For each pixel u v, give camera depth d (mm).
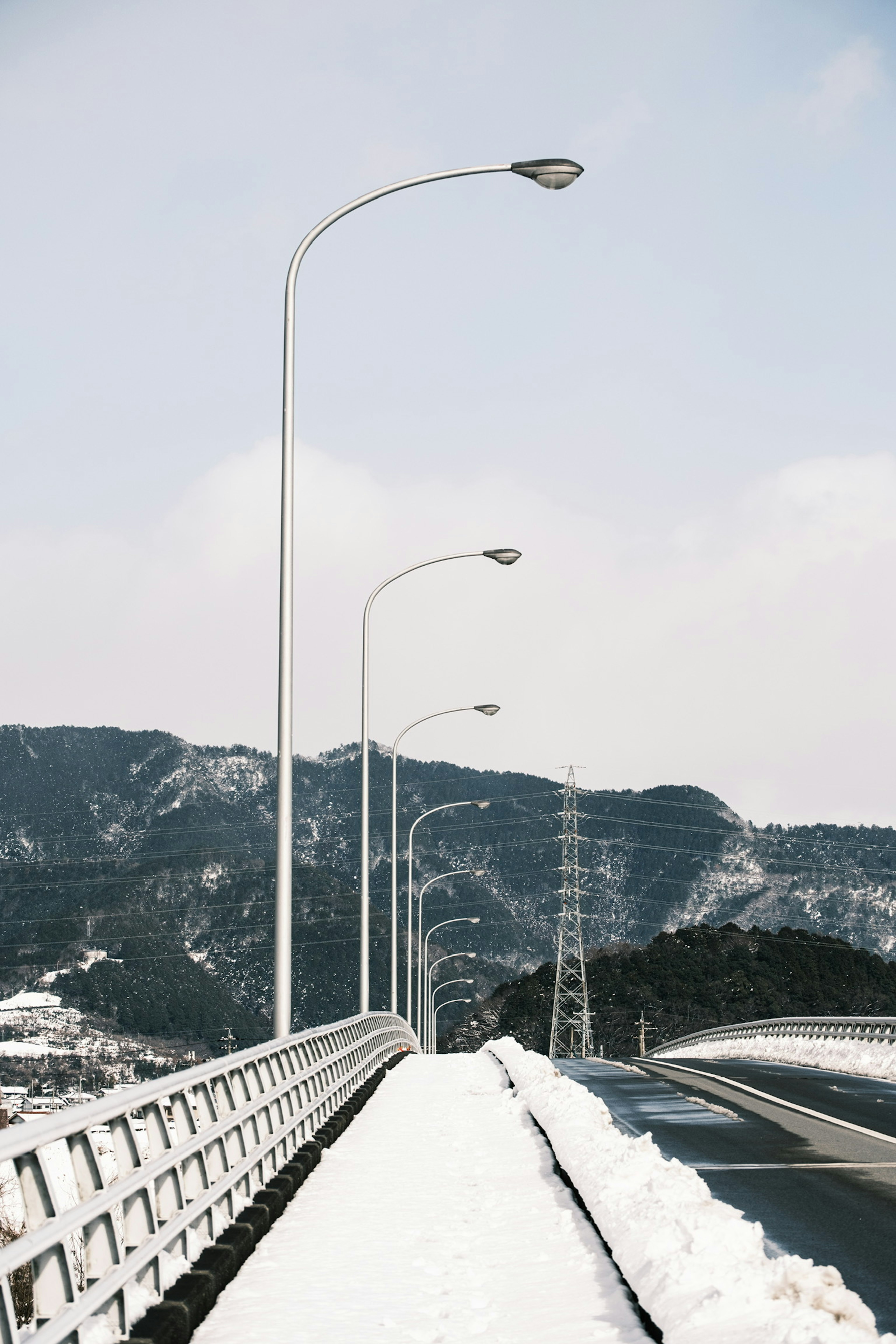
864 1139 17828
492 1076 28875
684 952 124125
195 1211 9516
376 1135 19125
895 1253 10203
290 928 16938
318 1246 11344
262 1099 13031
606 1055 114500
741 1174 14523
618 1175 12047
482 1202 13445
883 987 122562
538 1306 9250
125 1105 8023
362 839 34438
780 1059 39438
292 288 19234
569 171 19062
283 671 17500
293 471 18438
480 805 59562
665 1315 8102
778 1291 7680
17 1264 5723
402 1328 8797
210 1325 8797
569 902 92938
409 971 59719
